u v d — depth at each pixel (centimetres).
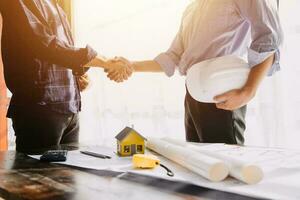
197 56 120
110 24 210
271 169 65
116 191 53
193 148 77
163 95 183
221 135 111
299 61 126
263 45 103
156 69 149
